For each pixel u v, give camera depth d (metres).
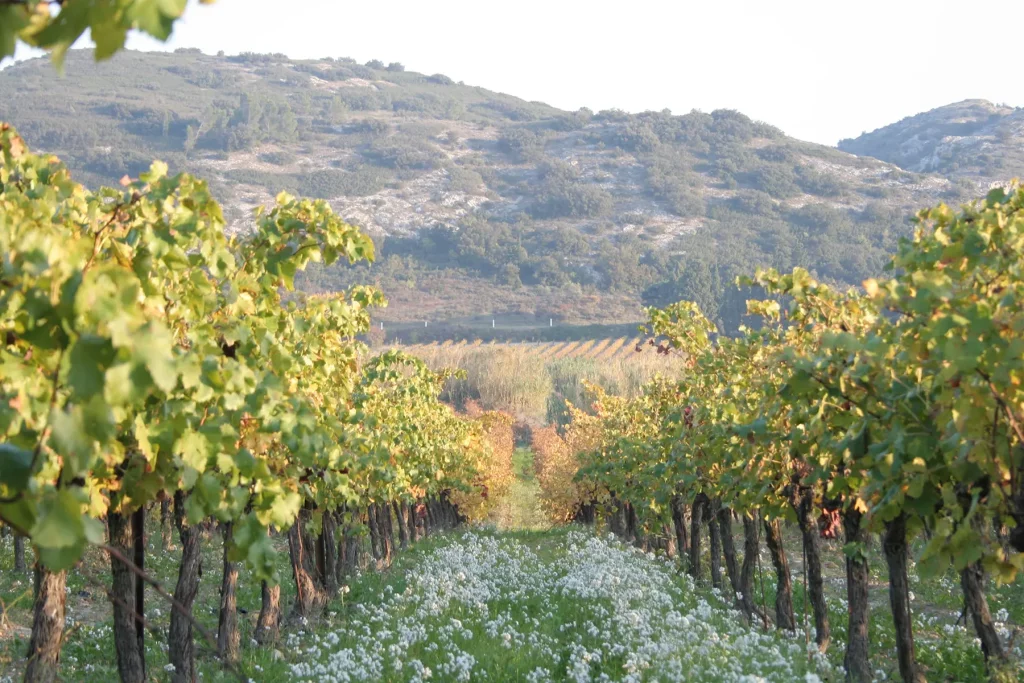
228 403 5.68
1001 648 12.58
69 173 6.88
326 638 15.22
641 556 26.80
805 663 12.26
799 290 13.24
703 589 21.44
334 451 10.08
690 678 11.11
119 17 2.10
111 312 2.72
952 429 6.54
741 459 14.05
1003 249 8.09
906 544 9.66
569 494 42.97
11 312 3.84
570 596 18.22
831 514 12.73
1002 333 6.13
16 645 14.89
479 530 39.28
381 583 21.88
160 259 6.13
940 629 17.72
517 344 131.25
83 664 14.46
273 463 7.56
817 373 7.68
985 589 21.31
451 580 20.25
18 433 3.94
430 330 160.88
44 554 2.91
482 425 51.00
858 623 13.16
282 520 5.88
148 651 14.51
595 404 36.19
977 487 7.29
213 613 19.09
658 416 23.83
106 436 2.85
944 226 10.49
